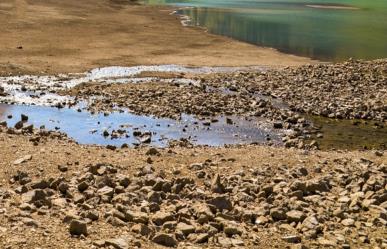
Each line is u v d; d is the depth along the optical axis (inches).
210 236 459.8
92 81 1427.2
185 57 1974.7
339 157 761.6
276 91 1369.3
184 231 460.4
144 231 446.6
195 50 2150.6
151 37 2393.0
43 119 1038.4
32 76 1451.8
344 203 573.9
